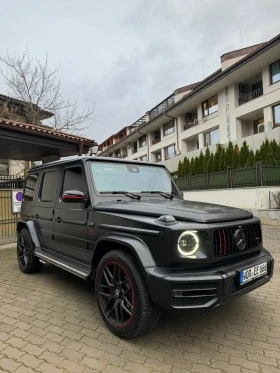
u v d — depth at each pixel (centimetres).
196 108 2609
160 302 246
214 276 248
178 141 2822
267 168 1313
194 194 1712
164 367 241
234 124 2089
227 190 1466
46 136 851
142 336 290
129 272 273
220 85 2144
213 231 263
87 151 1007
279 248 688
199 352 263
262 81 1878
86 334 295
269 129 1773
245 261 286
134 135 3719
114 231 304
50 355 259
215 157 1934
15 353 262
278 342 279
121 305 284
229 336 291
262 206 1265
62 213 405
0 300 387
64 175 421
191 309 244
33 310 354
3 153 1005
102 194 354
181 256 251
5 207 834
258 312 346
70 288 432
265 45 1661
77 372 235
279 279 467
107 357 255
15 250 723
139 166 429
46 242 455
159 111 3584
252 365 244
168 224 259
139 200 360
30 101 1490
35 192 506
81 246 360
